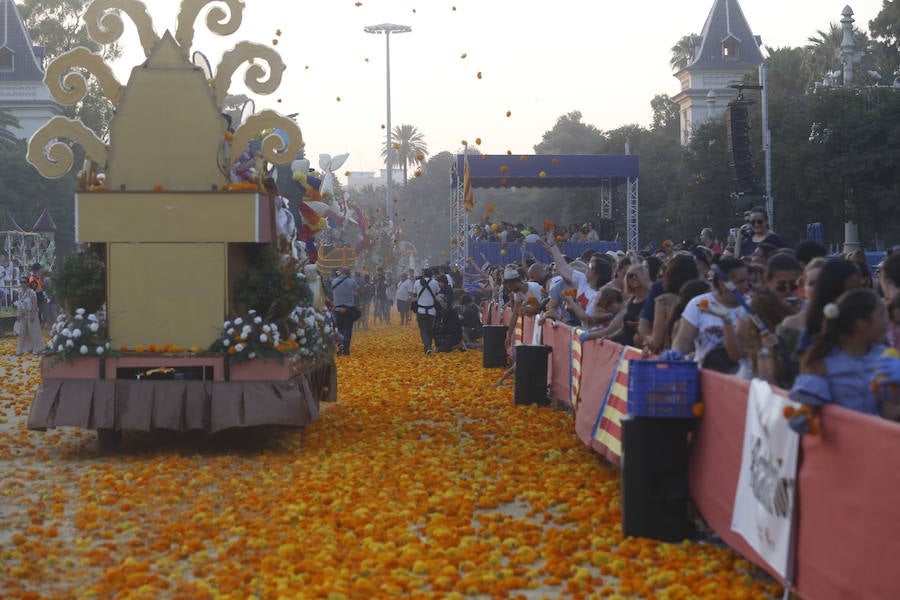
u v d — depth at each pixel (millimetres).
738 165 30781
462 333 25719
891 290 6613
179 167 11375
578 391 11523
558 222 71562
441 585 5918
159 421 10781
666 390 7090
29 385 18062
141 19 11484
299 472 9719
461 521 7480
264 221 11555
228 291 11141
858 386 5266
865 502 4555
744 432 6133
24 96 81688
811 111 39594
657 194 60844
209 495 8672
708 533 7102
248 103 12742
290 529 7320
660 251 15602
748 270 8750
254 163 11867
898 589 4246
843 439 4793
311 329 12070
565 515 7730
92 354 10852
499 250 37125
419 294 25203
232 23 11523
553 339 14469
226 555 6770
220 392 10836
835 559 4844
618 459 8734
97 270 11305
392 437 11766
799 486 5273
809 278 6617
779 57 67000
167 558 6738
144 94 11414
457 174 39375
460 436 11883
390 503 8125
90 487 8984
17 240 50000
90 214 11125
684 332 7898
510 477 9188
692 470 7211
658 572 6219
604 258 13188
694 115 86875
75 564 6613
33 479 9500
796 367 6234
